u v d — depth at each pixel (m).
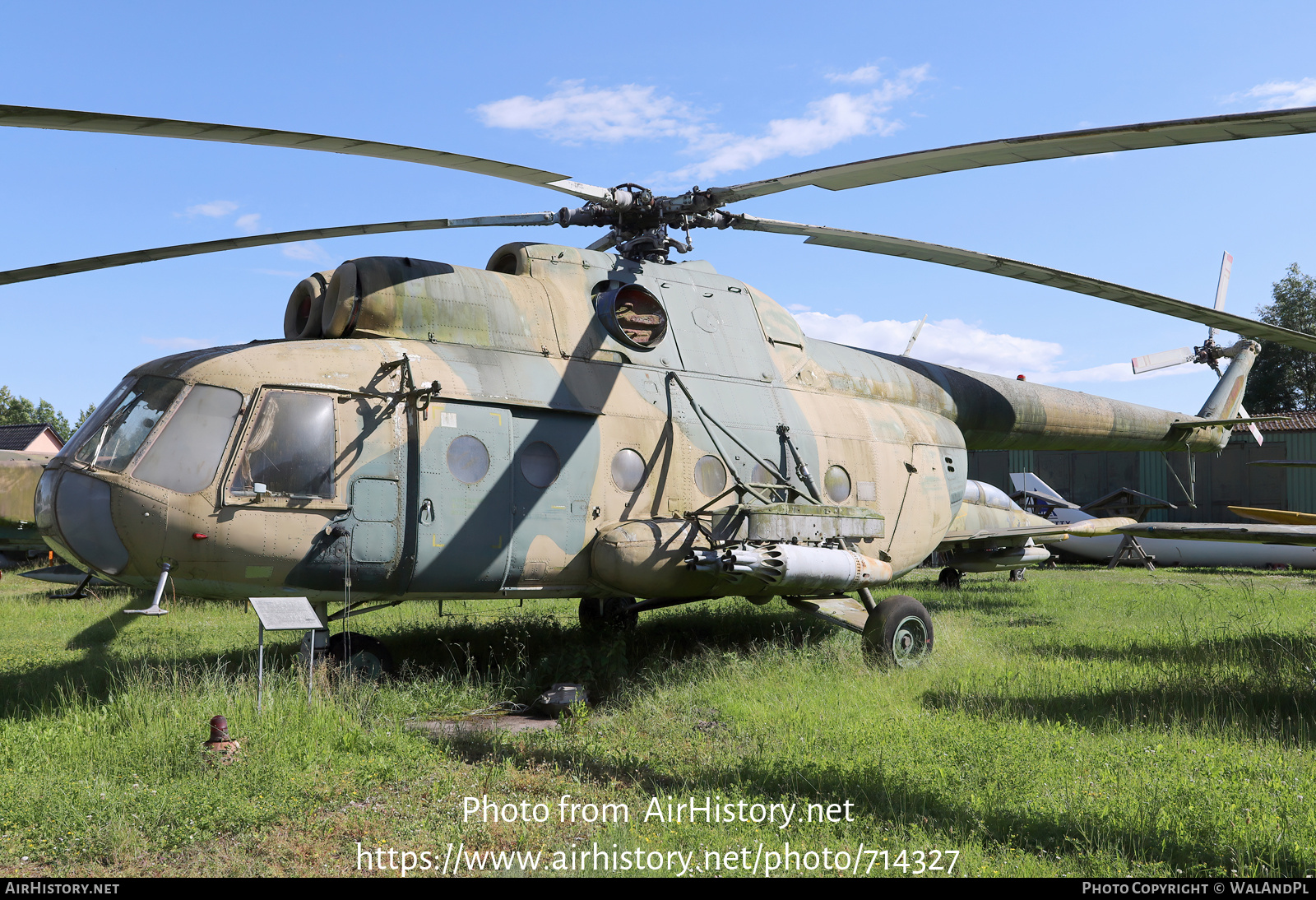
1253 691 7.14
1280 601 14.63
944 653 9.34
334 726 6.10
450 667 8.87
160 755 5.41
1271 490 31.75
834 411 10.60
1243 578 21.89
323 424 7.36
